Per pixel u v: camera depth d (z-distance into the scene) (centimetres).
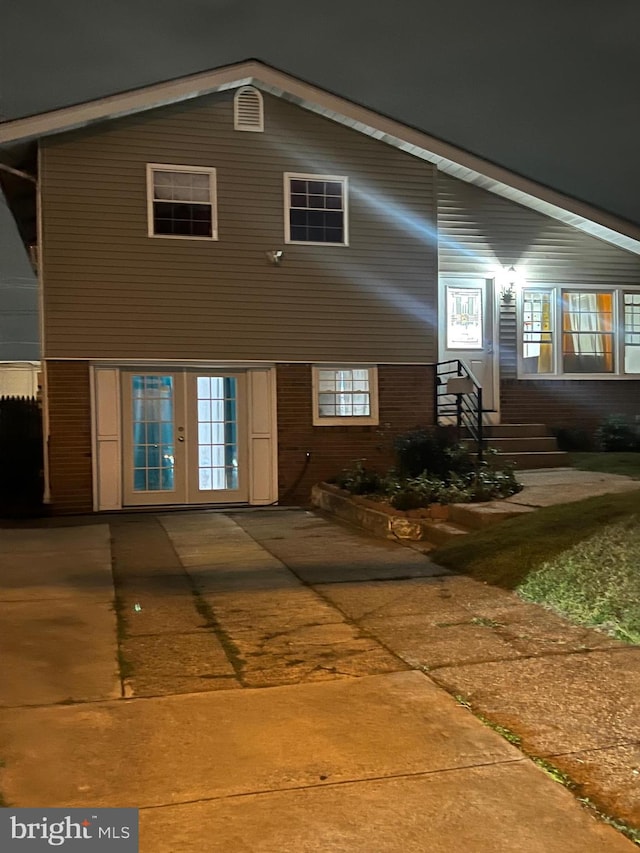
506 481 1055
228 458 1331
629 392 1559
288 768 363
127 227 1266
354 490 1163
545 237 1509
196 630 592
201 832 310
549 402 1525
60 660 521
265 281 1329
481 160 1409
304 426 1348
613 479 1126
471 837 306
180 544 957
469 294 1498
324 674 492
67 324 1243
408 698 449
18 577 774
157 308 1279
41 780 353
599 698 446
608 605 609
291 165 1341
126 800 336
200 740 394
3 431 1295
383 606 655
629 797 337
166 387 1309
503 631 579
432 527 930
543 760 371
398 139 1367
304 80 1314
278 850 298
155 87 1248
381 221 1386
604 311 1554
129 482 1287
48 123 1205
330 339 1359
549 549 747
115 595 702
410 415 1394
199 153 1298
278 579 759
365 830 311
